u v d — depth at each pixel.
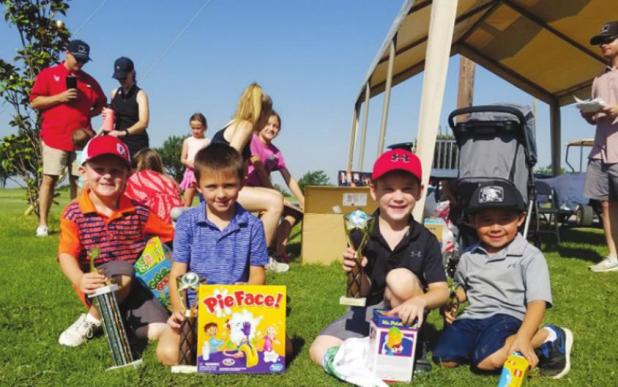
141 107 6.16
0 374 2.26
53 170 6.15
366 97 8.11
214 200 2.54
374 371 2.27
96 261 2.84
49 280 3.94
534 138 4.57
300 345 2.73
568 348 2.38
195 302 2.45
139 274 2.86
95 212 2.80
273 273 4.45
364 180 7.34
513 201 2.54
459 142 4.61
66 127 6.10
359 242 2.44
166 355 2.41
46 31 7.36
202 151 2.59
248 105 4.31
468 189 4.22
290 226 5.12
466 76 11.48
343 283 4.09
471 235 4.18
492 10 7.39
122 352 2.38
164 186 3.84
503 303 2.57
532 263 2.53
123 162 2.78
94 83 6.35
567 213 7.74
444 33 4.27
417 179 2.48
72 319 3.03
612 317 3.30
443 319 2.93
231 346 2.33
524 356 2.25
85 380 2.22
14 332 2.80
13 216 8.20
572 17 6.84
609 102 4.85
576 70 8.47
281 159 5.44
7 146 7.52
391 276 2.40
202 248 2.57
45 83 6.09
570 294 3.87
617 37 4.80
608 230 4.91
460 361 2.47
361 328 2.54
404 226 2.57
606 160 4.77
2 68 7.38
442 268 2.51
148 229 2.96
